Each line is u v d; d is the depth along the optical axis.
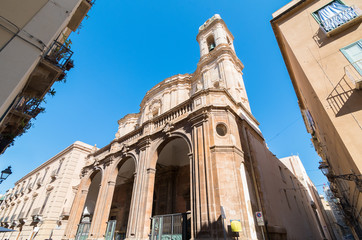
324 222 35.62
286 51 14.42
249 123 16.19
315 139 20.03
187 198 17.09
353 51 8.40
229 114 12.92
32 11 6.55
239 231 8.77
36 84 8.57
